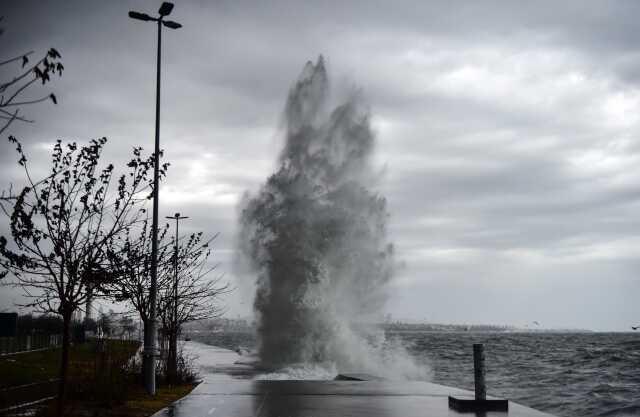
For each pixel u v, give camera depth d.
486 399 15.27
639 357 63.31
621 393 30.94
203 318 24.52
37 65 8.66
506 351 88.38
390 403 16.44
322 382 23.38
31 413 13.64
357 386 21.59
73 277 12.95
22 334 46.22
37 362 31.06
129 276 17.67
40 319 60.84
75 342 43.09
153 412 15.04
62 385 12.56
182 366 25.02
